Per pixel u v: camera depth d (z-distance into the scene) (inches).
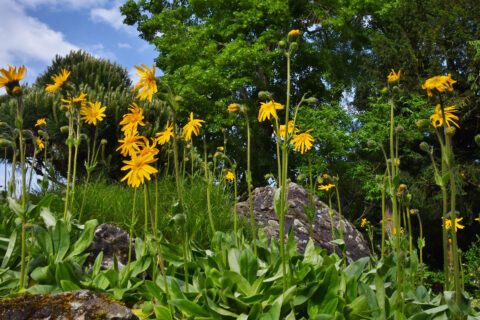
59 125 236.2
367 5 571.2
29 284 85.9
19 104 78.8
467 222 459.8
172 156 223.8
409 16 522.0
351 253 182.1
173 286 75.0
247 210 192.9
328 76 567.2
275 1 550.0
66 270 80.0
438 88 59.2
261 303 71.7
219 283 75.9
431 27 491.2
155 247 69.1
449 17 481.1
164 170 221.3
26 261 89.7
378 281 70.5
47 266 82.4
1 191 115.3
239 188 495.8
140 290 87.1
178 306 68.7
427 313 66.7
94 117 108.5
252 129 528.4
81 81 317.7
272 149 577.0
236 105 80.4
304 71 610.9
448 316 67.4
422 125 65.9
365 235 478.9
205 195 163.2
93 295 66.7
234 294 74.5
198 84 503.2
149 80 68.6
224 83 496.7
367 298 71.5
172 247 92.7
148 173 64.9
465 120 477.7
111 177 237.1
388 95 68.6
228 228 144.3
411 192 451.5
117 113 232.2
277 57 554.3
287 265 81.7
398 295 65.6
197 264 89.4
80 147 231.5
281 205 67.8
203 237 128.5
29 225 77.8
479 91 470.9
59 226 90.7
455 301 60.4
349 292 74.0
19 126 79.0
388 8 543.5
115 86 328.5
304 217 190.2
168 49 557.3
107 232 109.7
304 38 590.6
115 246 108.7
